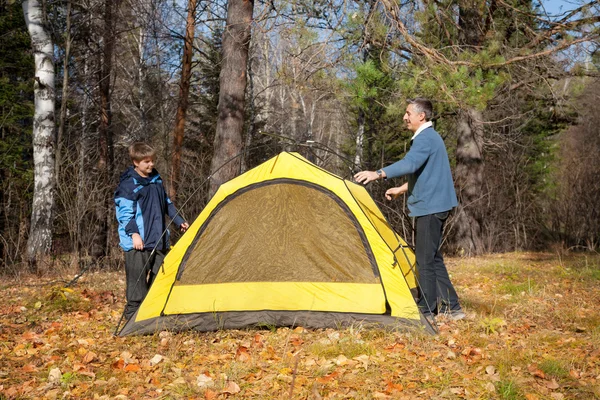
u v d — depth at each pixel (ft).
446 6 41.24
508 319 18.78
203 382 12.76
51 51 40.57
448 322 17.81
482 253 47.67
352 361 14.06
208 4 56.18
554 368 13.07
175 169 53.67
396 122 55.26
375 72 33.76
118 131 81.51
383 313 17.24
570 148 83.20
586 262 33.47
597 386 11.98
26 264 36.73
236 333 17.26
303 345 15.76
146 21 62.80
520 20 42.09
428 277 17.92
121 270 38.40
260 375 13.34
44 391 12.49
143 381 13.12
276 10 34.04
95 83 63.26
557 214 60.08
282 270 18.08
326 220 18.13
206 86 71.10
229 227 18.25
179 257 17.90
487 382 12.28
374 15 33.17
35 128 40.01
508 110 53.06
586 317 18.67
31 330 18.06
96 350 15.37
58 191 40.98
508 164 63.21
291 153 18.75
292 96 82.94
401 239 21.57
